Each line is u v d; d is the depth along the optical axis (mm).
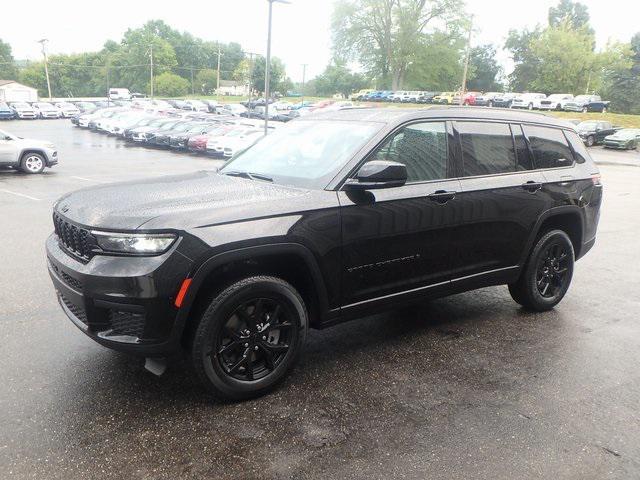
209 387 3094
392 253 3680
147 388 3332
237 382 3164
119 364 3637
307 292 3494
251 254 3045
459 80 68688
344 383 3488
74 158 23141
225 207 3082
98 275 2844
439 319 4711
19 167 16969
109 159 23250
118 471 2557
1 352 3783
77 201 3324
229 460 2664
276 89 109438
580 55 64938
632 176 21453
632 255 7441
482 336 4336
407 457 2729
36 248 6957
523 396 3383
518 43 84188
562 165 4918
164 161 22938
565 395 3410
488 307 5070
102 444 2758
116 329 2996
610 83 76812
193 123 30609
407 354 3953
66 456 2650
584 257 7266
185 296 2883
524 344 4195
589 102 53188
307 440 2850
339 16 65750
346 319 3625
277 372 3330
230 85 134875
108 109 44531
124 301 2828
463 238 4082
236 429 2932
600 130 36750
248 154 4297
